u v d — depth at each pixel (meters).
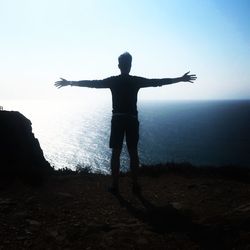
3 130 7.53
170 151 112.81
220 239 4.22
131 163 6.65
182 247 4.16
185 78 6.00
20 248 4.04
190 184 7.40
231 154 102.81
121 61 6.23
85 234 4.52
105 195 6.53
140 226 4.86
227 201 6.12
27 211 5.26
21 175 7.02
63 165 97.88
